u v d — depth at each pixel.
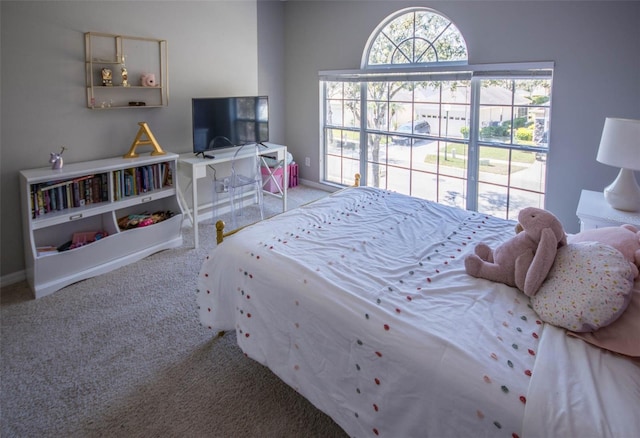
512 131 3.64
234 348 2.22
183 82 3.77
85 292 2.76
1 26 2.63
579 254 1.47
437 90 4.08
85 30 3.03
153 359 2.12
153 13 3.43
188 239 3.70
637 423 1.00
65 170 2.80
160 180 3.42
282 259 1.86
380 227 2.33
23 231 2.86
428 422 1.26
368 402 1.44
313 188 5.42
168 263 3.22
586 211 2.52
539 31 3.23
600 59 2.99
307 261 1.85
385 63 4.43
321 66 4.95
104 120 3.26
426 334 1.34
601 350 1.28
